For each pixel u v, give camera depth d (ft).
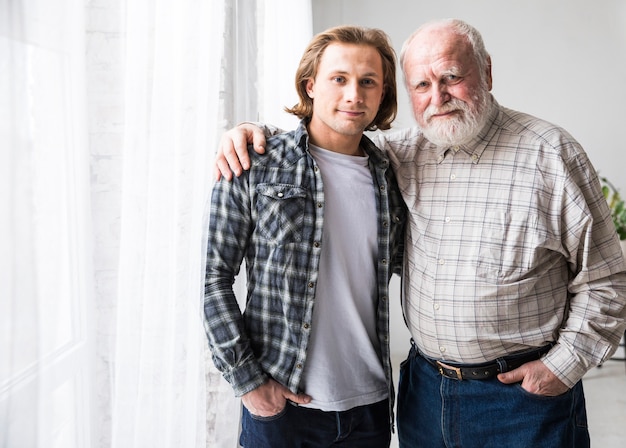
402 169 4.84
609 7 12.58
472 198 4.47
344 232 4.40
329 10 12.96
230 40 4.80
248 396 4.04
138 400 3.44
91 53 2.93
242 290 5.47
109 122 3.02
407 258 4.87
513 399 4.43
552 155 4.31
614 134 12.89
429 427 4.83
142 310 3.37
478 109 4.33
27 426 2.25
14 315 2.17
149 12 3.35
